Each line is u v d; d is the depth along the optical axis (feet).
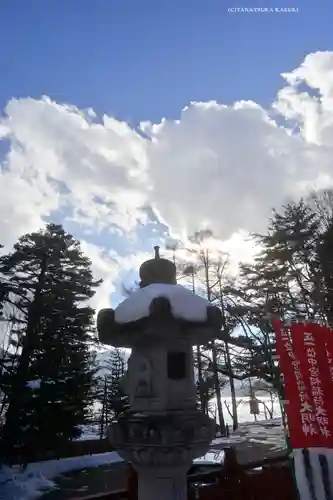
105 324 21.93
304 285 74.43
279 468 30.55
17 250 88.58
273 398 112.47
